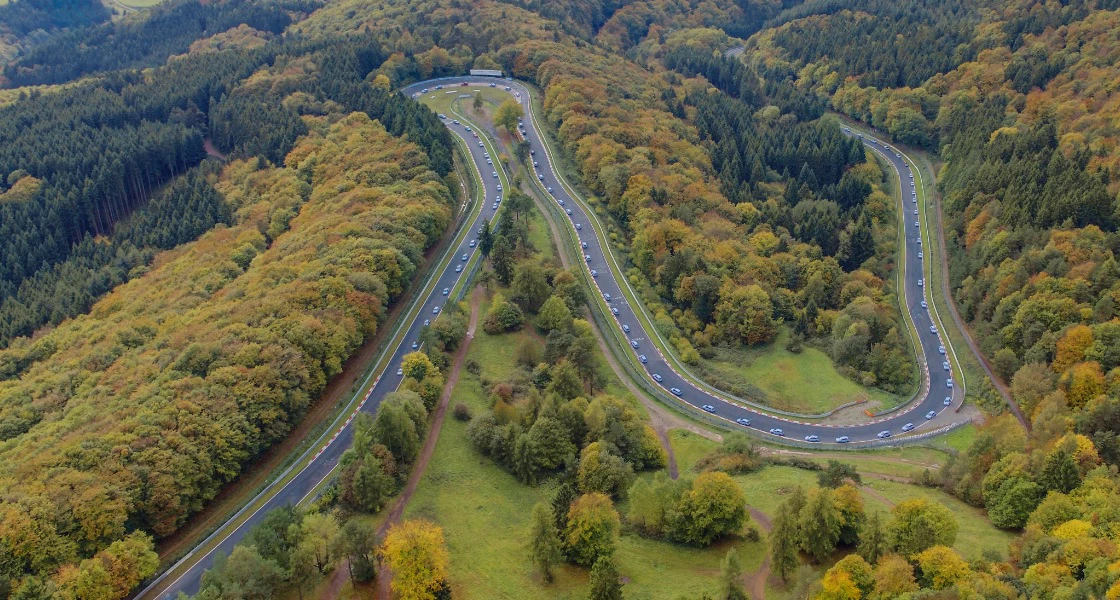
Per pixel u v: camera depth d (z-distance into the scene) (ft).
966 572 449.48
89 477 533.55
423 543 481.87
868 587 451.53
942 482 613.52
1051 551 468.75
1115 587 405.59
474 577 515.91
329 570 498.28
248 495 595.88
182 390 624.18
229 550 548.72
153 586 519.60
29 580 469.98
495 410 652.48
